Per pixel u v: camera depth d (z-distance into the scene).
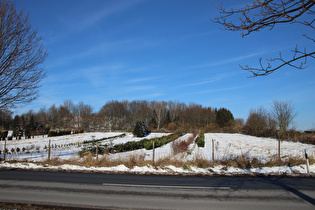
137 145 21.48
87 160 12.49
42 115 71.44
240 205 5.45
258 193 6.54
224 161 11.95
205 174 9.74
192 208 5.25
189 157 14.02
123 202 5.69
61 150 22.48
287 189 7.02
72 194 6.44
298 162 11.38
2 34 7.22
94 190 6.91
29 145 28.55
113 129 75.12
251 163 11.47
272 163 11.38
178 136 38.91
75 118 77.25
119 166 11.31
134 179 8.68
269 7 2.94
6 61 7.73
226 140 32.69
